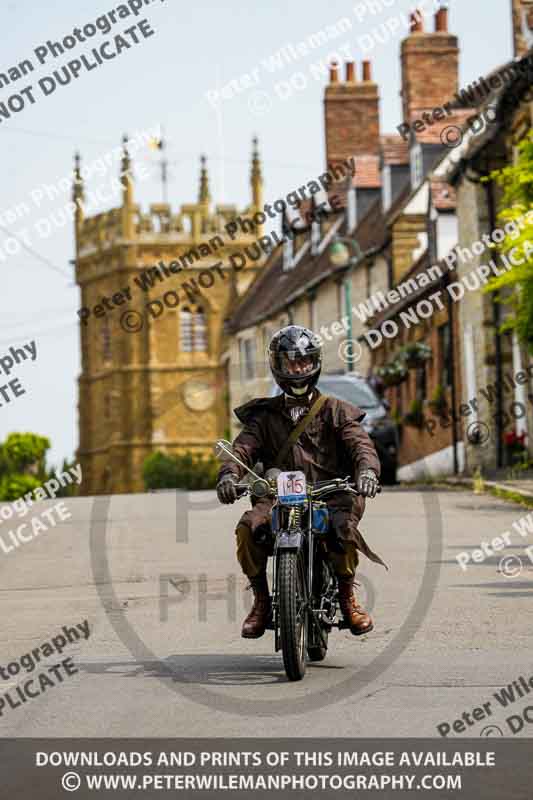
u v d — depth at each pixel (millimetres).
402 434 128750
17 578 41344
